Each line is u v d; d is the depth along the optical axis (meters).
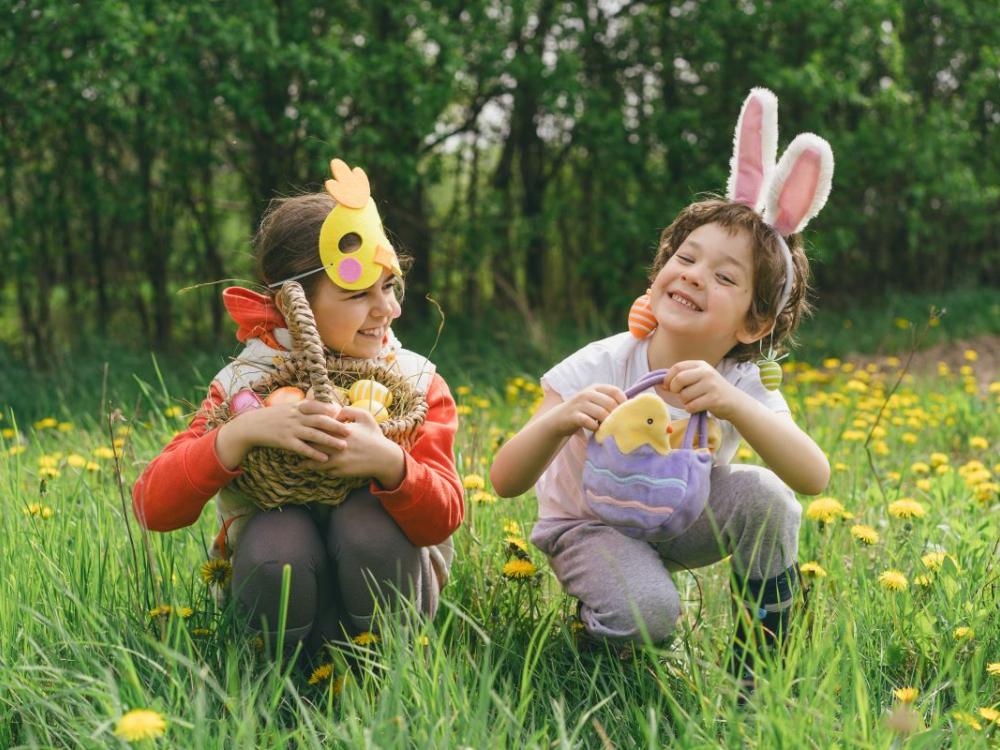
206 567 2.10
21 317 6.96
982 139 10.49
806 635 2.12
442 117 7.70
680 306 2.06
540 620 2.15
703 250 2.05
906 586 2.18
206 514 2.71
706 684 1.92
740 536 2.10
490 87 7.77
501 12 7.23
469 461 3.08
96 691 1.63
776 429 2.00
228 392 2.06
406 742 1.61
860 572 2.35
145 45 6.12
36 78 6.09
